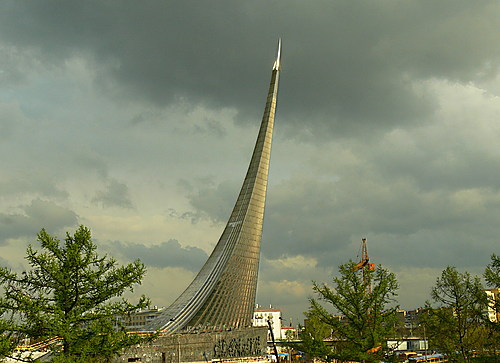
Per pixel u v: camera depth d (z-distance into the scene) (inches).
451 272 1775.3
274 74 6855.3
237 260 5492.1
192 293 4874.5
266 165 6299.2
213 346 3240.7
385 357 1707.7
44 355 1486.2
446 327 1807.3
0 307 1084.5
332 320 1747.0
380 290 1681.8
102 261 1230.9
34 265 1151.6
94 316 1174.3
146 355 2672.2
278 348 5147.6
